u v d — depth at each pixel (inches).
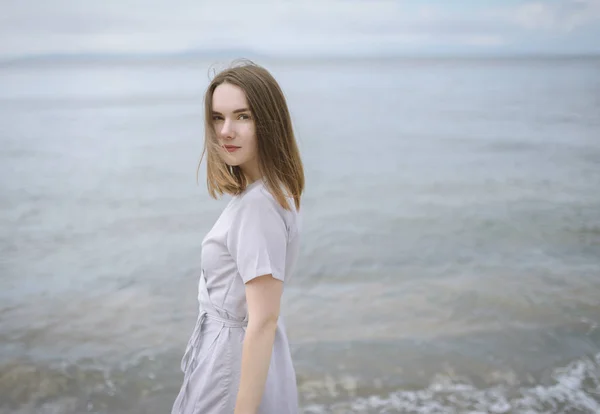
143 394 123.2
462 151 562.6
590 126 725.9
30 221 305.4
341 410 114.2
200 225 295.0
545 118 815.1
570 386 122.3
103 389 124.6
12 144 617.0
